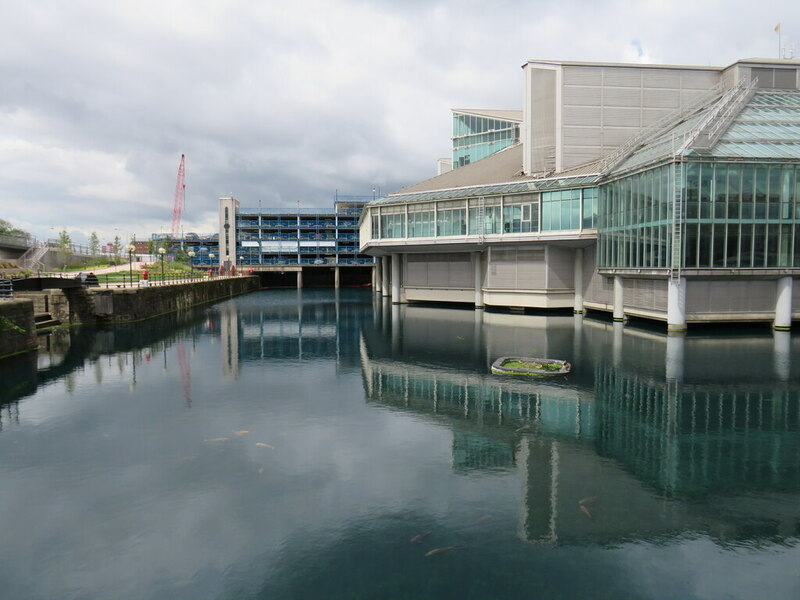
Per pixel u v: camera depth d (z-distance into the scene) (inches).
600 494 538.9
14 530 480.4
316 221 5999.0
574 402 860.6
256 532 472.4
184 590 395.5
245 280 4815.5
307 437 711.7
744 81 2089.1
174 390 980.6
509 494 539.5
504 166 2642.7
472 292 2551.7
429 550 443.2
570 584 398.0
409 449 665.6
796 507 510.0
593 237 1975.9
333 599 384.2
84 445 687.7
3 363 1258.6
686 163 1469.0
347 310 2731.3
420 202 2391.7
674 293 1499.8
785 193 1507.1
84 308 2103.8
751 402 847.7
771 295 1568.7
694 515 494.6
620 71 2252.7
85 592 394.0
